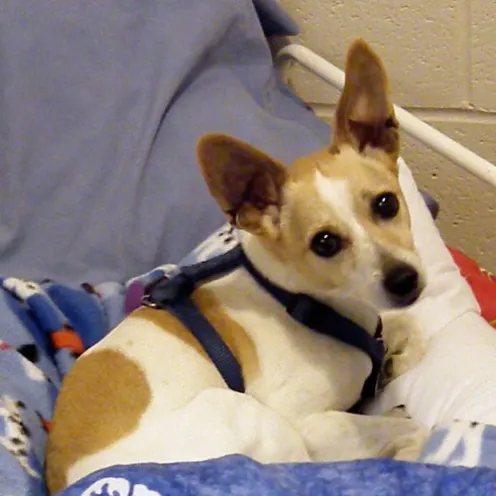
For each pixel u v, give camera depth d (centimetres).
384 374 104
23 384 102
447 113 128
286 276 100
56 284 115
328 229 96
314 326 101
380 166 98
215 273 103
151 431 94
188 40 125
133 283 115
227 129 123
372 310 102
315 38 132
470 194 130
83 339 111
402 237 97
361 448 97
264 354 100
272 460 94
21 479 92
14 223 118
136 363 98
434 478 84
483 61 124
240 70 130
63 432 95
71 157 121
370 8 127
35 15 124
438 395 99
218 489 83
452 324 105
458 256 124
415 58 127
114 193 120
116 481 83
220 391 96
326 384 101
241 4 128
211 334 100
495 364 99
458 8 123
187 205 120
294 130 124
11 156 120
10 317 109
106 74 124
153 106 123
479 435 90
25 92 122
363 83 98
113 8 125
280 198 98
